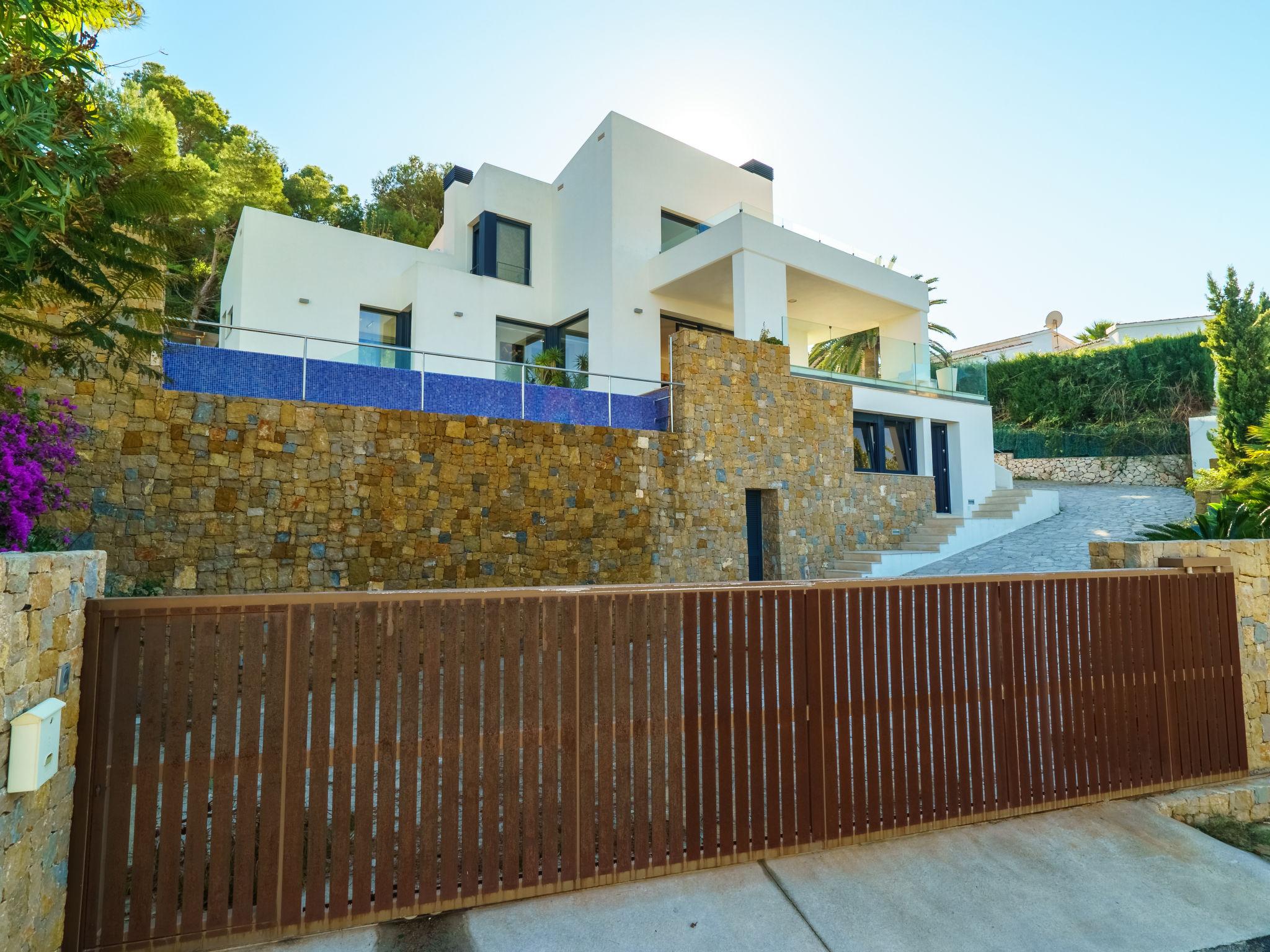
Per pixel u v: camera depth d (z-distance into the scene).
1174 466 20.14
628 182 15.72
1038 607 4.65
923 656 4.27
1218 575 5.36
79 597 2.68
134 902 2.75
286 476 8.00
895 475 14.62
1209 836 4.50
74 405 6.87
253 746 2.94
